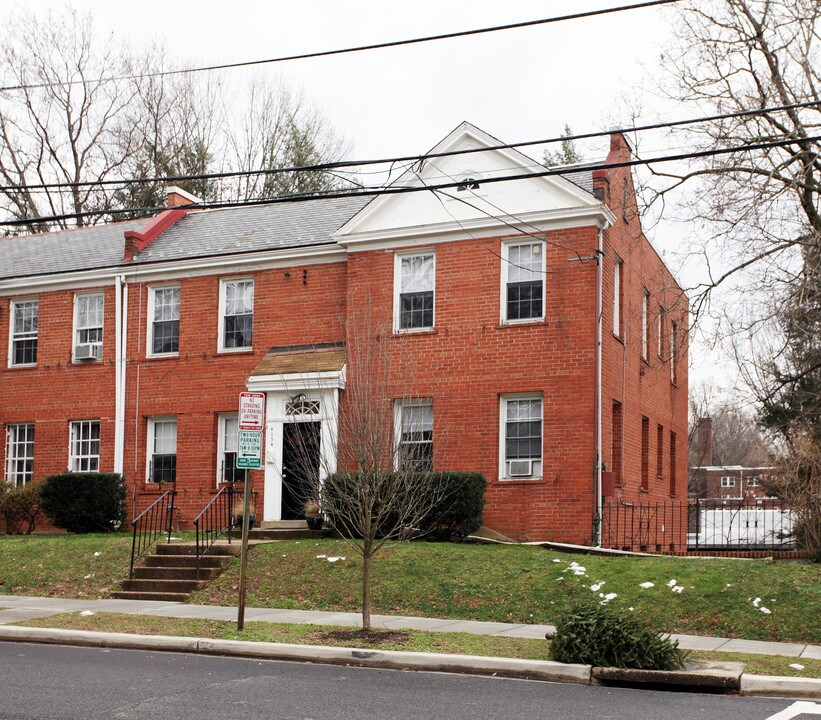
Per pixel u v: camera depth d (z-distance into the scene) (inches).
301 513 883.4
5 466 1083.3
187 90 1850.4
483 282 860.0
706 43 900.0
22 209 1715.1
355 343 797.9
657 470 1051.3
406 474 583.8
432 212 882.8
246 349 969.5
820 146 885.2
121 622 566.6
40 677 422.6
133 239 1049.5
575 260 828.0
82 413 1041.5
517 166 858.1
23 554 802.8
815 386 914.1
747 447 2358.5
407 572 669.3
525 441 839.7
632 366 938.7
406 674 444.1
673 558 689.6
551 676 435.2
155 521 980.6
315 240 965.2
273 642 497.0
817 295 801.6
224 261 980.6
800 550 752.3
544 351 830.5
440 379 864.3
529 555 695.7
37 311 1087.0
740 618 554.3
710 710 371.2
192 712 355.9
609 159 895.7
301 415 892.6
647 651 434.3
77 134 1770.4
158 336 1021.8
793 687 405.1
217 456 975.6
